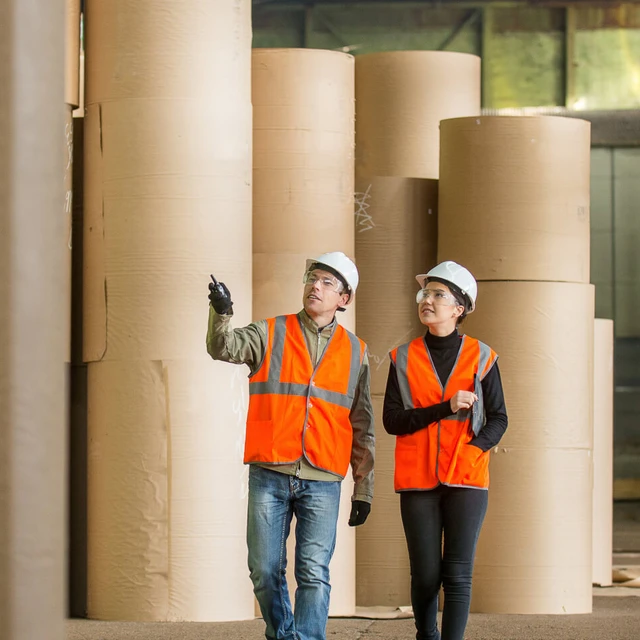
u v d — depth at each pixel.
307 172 10.74
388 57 12.71
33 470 4.45
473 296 8.06
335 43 26.88
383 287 11.34
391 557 11.16
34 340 4.47
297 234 10.70
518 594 10.61
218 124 10.09
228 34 10.18
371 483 7.98
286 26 26.92
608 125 26.41
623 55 26.69
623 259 27.00
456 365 7.96
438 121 12.71
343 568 10.62
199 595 9.87
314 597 7.49
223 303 7.32
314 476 7.54
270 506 7.54
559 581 10.66
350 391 7.73
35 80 4.50
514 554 10.61
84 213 10.44
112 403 10.04
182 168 10.01
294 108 10.76
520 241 10.77
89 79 10.33
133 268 10.01
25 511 4.43
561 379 10.77
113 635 9.21
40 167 4.51
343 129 10.98
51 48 4.55
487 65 26.78
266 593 7.54
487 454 7.90
